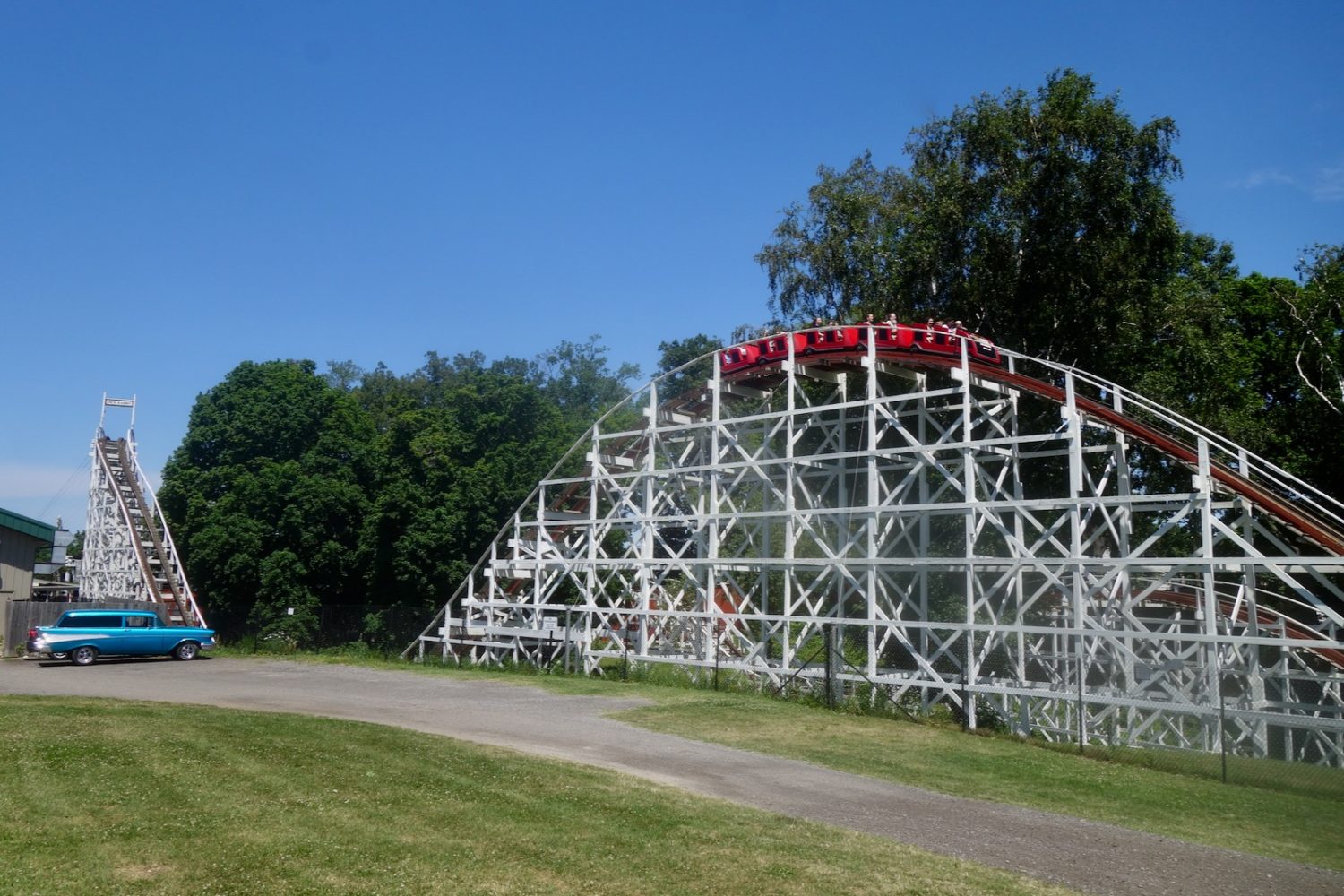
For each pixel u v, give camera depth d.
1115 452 28.80
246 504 50.81
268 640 45.44
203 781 13.80
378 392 103.94
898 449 28.12
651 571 39.69
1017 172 41.22
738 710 24.56
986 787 16.91
